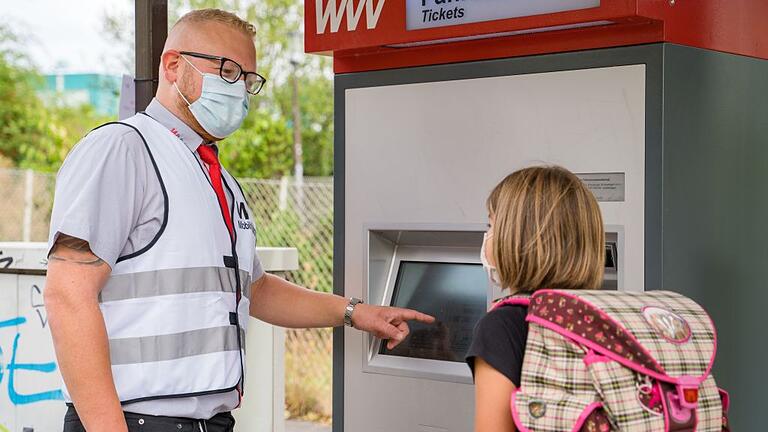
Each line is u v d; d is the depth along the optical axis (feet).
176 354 7.23
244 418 11.53
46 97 40.06
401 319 8.64
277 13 38.17
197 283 7.36
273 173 35.68
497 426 5.81
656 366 5.48
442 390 8.64
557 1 7.45
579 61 7.79
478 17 7.83
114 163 7.11
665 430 5.47
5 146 38.78
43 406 11.53
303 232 26.81
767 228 8.83
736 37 8.29
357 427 9.09
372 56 8.84
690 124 7.72
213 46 7.85
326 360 24.41
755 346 8.63
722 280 8.16
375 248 9.05
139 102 10.90
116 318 7.20
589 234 6.09
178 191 7.39
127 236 7.18
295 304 8.98
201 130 8.01
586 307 5.59
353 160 8.98
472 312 8.80
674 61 7.50
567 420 5.47
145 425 7.16
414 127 8.63
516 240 6.09
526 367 5.67
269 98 37.19
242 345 7.77
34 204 35.32
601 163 7.71
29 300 11.56
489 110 8.24
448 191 8.47
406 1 8.20
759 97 8.63
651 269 7.49
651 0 7.22
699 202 7.86
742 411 8.43
